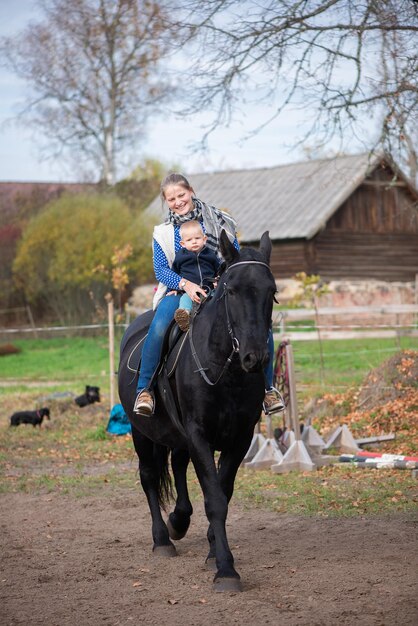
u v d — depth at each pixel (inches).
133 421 261.6
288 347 397.1
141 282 1373.0
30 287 1391.5
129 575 232.4
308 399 560.1
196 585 219.0
